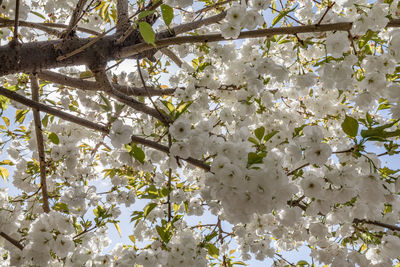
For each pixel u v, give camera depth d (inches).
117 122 70.4
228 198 51.8
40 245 74.8
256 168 52.1
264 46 115.0
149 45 78.7
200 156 65.2
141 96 106.6
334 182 62.1
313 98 130.1
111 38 86.0
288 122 120.7
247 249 127.6
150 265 85.1
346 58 83.0
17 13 67.8
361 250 92.4
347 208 72.2
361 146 60.4
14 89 109.6
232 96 117.3
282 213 70.8
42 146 102.0
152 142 71.1
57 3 124.3
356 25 76.9
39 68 76.7
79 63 81.2
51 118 115.0
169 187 105.0
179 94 106.4
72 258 83.4
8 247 92.0
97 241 118.0
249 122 109.8
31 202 121.4
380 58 79.1
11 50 71.4
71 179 132.8
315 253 105.8
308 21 111.1
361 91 89.1
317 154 60.2
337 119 129.7
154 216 127.4
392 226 72.6
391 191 66.2
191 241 93.4
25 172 128.3
